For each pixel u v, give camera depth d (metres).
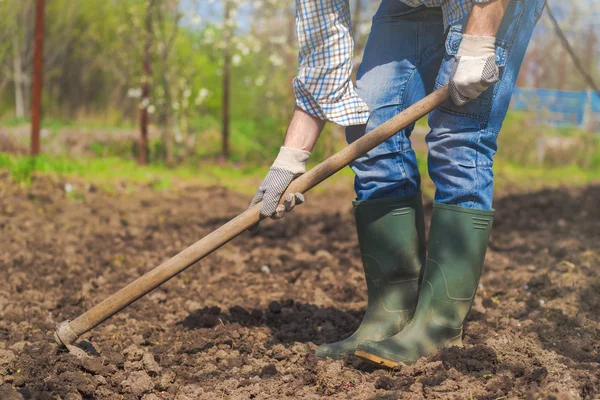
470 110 2.56
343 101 2.62
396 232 2.77
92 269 4.62
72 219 6.52
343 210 7.89
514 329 3.15
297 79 2.62
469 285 2.66
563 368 2.54
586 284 3.92
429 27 2.67
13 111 23.30
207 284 4.26
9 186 7.88
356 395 2.38
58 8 21.84
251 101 18.27
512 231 6.22
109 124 21.97
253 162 13.20
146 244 5.54
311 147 2.63
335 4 2.60
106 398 2.45
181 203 8.05
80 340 2.83
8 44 21.69
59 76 23.89
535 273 4.35
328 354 2.79
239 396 2.43
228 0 13.12
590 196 8.66
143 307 3.65
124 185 9.04
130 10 12.48
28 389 2.34
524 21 2.56
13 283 4.10
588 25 21.45
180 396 2.42
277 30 15.62
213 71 17.02
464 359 2.55
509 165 15.68
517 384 2.37
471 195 2.60
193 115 13.45
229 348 2.99
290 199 2.52
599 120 18.72
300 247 5.38
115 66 14.64
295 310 3.60
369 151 2.71
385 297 2.83
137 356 2.77
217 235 2.58
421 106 2.46
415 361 2.62
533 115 17.00
